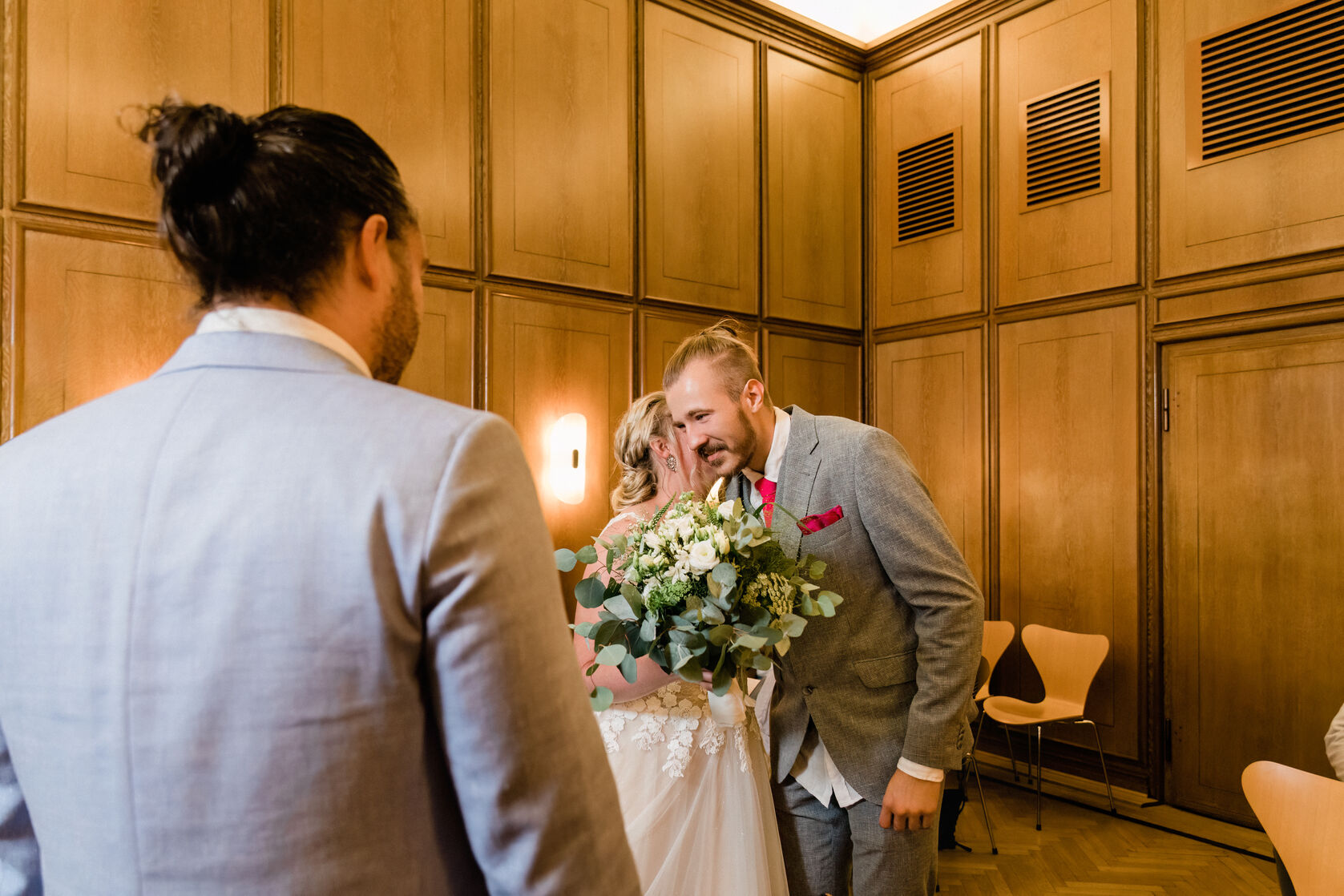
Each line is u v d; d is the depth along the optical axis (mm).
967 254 5090
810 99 5398
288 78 3486
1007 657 4797
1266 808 1769
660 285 4629
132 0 3139
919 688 1675
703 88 4863
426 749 611
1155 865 3486
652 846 1582
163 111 693
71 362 2984
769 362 5117
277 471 589
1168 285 4211
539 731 603
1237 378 3988
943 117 5238
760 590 1460
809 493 1759
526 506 651
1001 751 4848
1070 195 4598
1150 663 4238
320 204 685
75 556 599
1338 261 3643
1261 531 3893
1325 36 3732
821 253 5430
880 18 5672
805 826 1854
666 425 1921
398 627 574
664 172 4672
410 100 3812
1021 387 4805
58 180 2982
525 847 598
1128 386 4355
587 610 1661
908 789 1634
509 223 4094
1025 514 4770
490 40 4059
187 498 589
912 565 1665
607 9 4477
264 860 553
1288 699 3783
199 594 571
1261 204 3891
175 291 3178
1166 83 4234
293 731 558
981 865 3482
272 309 682
